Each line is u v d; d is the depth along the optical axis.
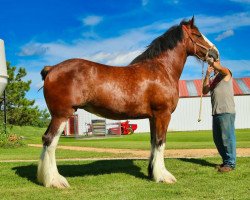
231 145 8.33
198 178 7.54
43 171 6.74
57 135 6.70
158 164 7.23
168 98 7.21
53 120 6.74
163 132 7.21
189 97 43.97
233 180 7.35
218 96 8.38
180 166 8.91
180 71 7.75
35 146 19.11
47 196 6.18
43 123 46.12
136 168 8.74
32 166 9.47
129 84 6.95
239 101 43.44
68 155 12.84
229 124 8.33
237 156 10.99
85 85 6.68
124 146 17.27
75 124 31.83
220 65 8.22
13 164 9.99
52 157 6.73
